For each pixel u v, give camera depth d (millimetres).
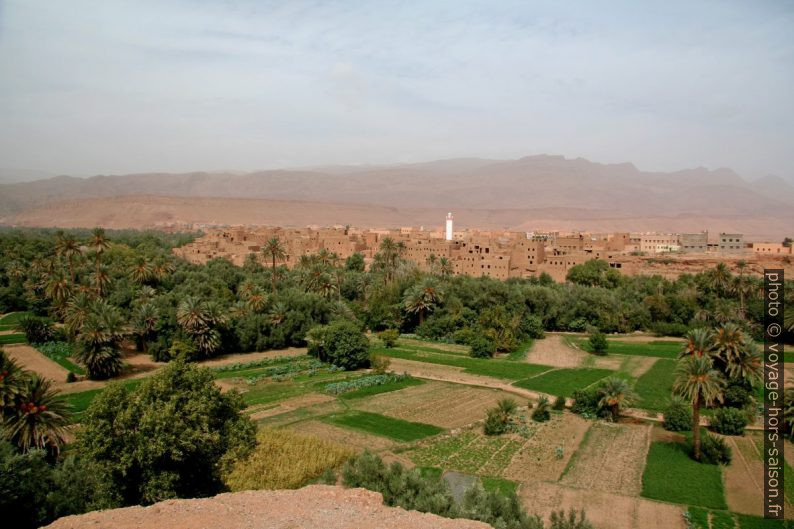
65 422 51125
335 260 174625
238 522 30172
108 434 40781
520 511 38375
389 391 82625
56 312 112500
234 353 105188
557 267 168750
